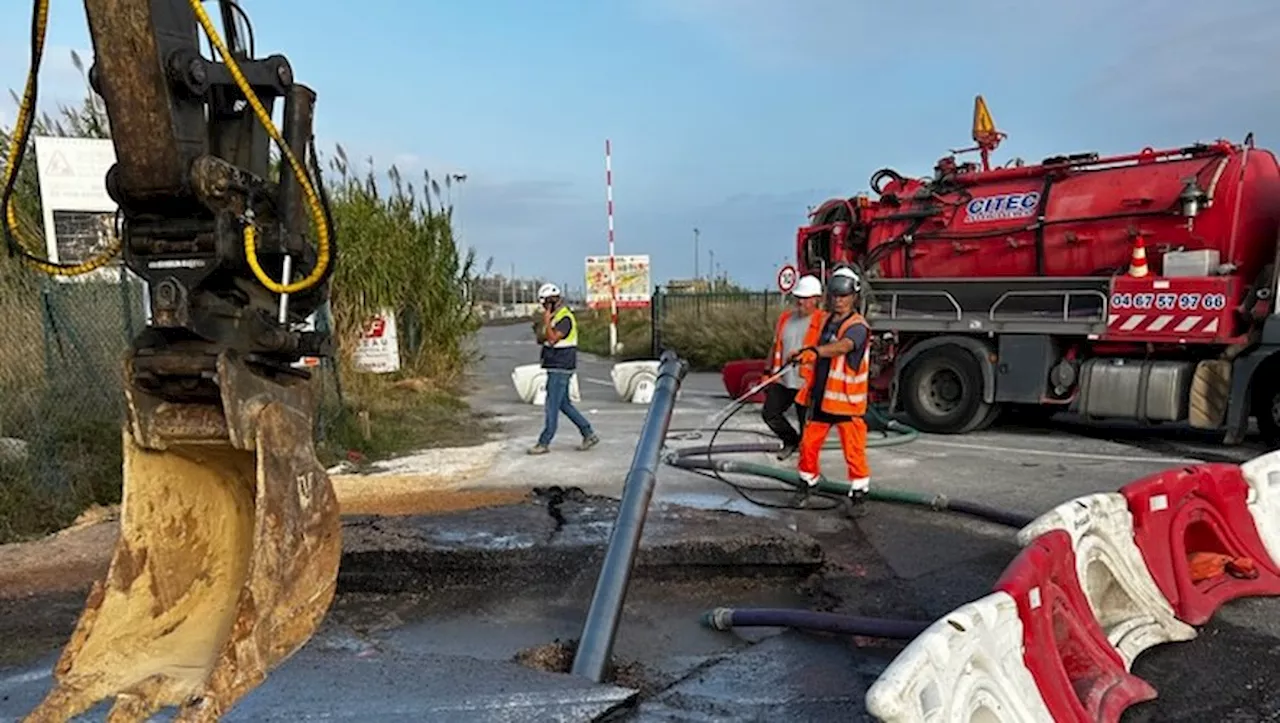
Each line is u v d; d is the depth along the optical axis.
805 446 7.05
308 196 2.27
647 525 5.75
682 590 5.23
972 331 10.86
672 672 4.12
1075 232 10.33
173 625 2.40
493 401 15.08
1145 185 9.95
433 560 5.31
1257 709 3.65
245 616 2.13
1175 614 4.48
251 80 2.33
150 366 2.28
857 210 12.21
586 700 3.64
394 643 4.51
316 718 3.47
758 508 7.02
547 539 5.54
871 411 11.38
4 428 7.34
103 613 2.34
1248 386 9.20
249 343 2.33
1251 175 9.45
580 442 10.35
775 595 5.14
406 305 15.34
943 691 2.60
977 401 10.84
